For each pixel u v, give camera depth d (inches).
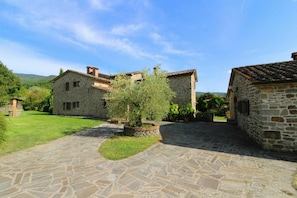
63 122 502.9
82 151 214.5
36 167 160.9
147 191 114.6
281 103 206.1
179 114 585.9
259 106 226.2
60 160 181.0
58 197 107.1
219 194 109.5
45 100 1122.0
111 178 135.9
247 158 181.5
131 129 307.4
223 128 408.5
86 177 138.0
